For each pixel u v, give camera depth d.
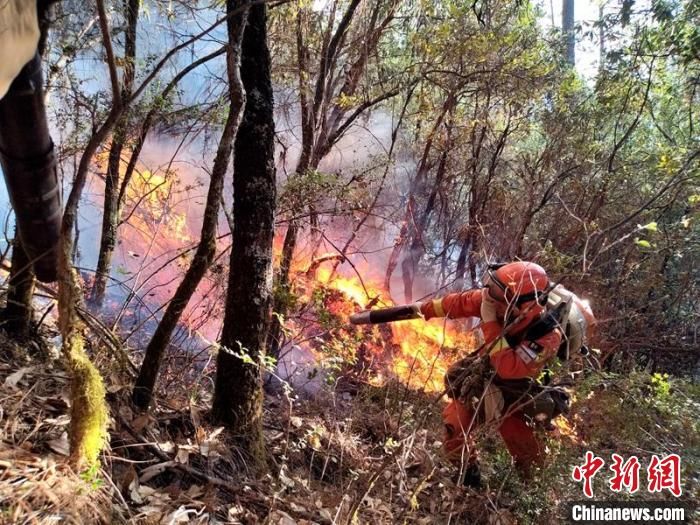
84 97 4.51
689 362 6.14
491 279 3.17
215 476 2.53
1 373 2.58
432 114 6.96
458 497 2.96
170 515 2.09
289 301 4.12
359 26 6.25
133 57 4.45
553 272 3.90
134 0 4.39
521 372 3.00
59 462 1.95
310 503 2.60
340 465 3.10
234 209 2.90
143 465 2.37
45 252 2.87
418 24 6.37
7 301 3.12
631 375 3.84
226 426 2.87
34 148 2.44
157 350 2.71
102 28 1.98
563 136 6.38
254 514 2.38
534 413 3.15
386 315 3.52
